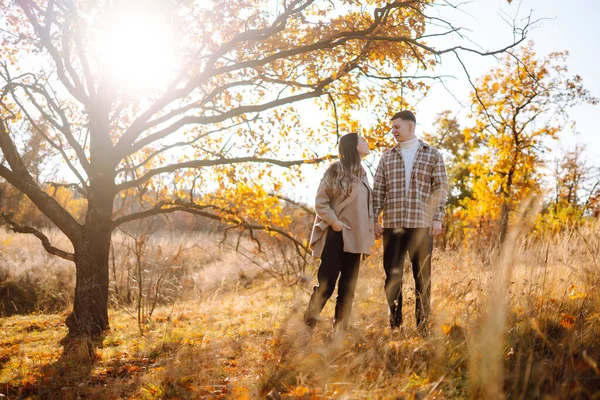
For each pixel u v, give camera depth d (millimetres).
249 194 7559
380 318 3477
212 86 7410
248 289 9875
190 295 8375
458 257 4641
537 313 3021
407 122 4043
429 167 3924
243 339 4098
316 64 6816
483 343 2281
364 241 3846
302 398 2557
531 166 17328
